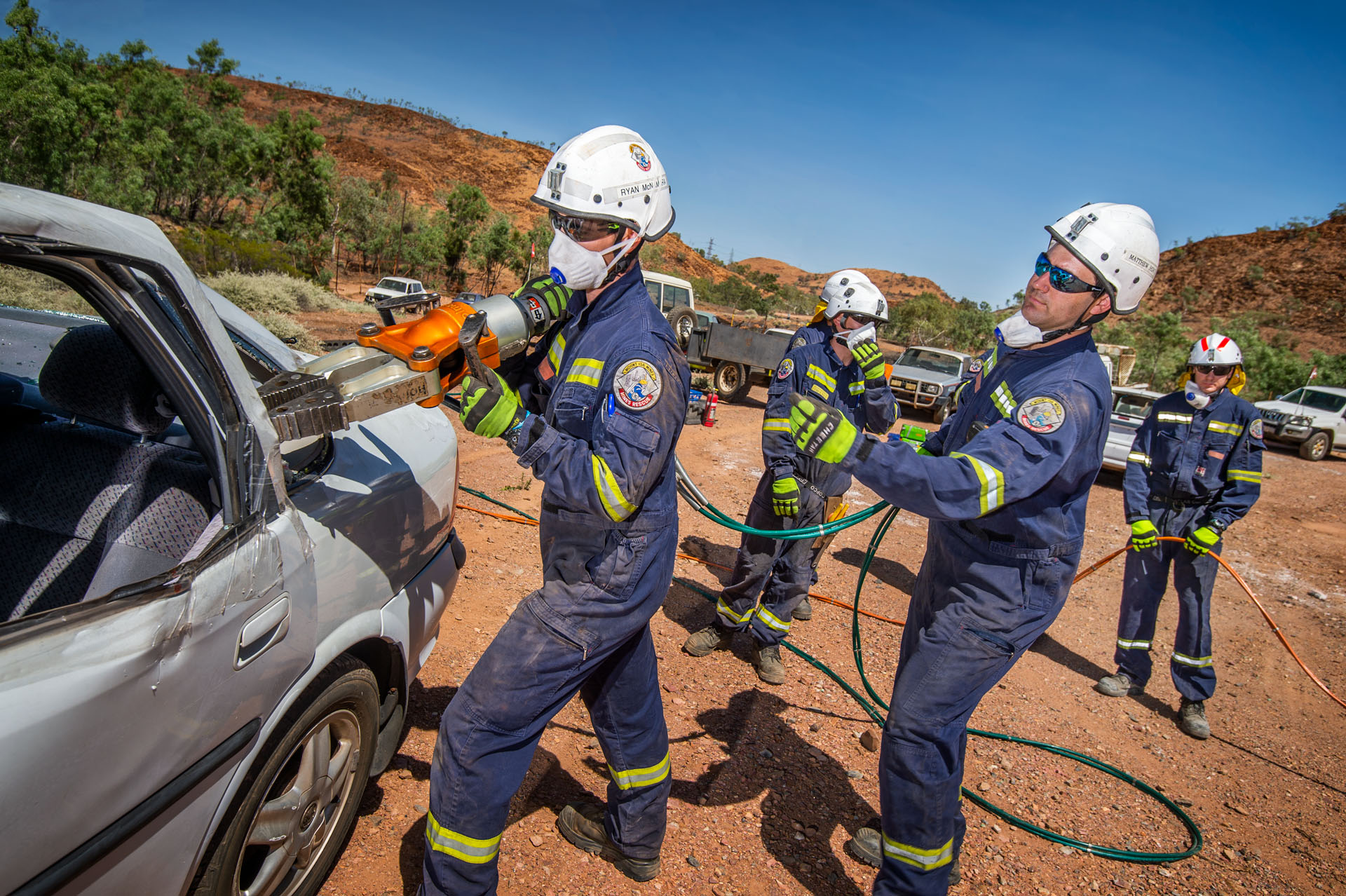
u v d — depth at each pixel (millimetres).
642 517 1985
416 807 2660
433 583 2617
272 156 44000
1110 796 3539
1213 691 4305
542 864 2527
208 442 1610
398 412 2688
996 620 2203
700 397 11828
